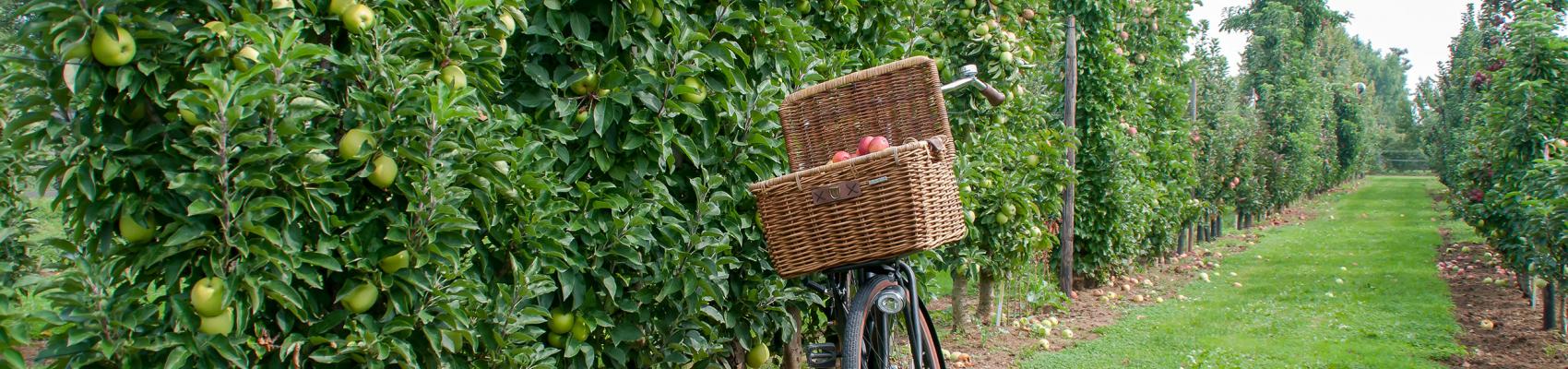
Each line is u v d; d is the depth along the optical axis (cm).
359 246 210
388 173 208
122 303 183
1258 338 636
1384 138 4888
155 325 187
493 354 244
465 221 217
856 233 282
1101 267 895
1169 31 1069
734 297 347
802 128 341
